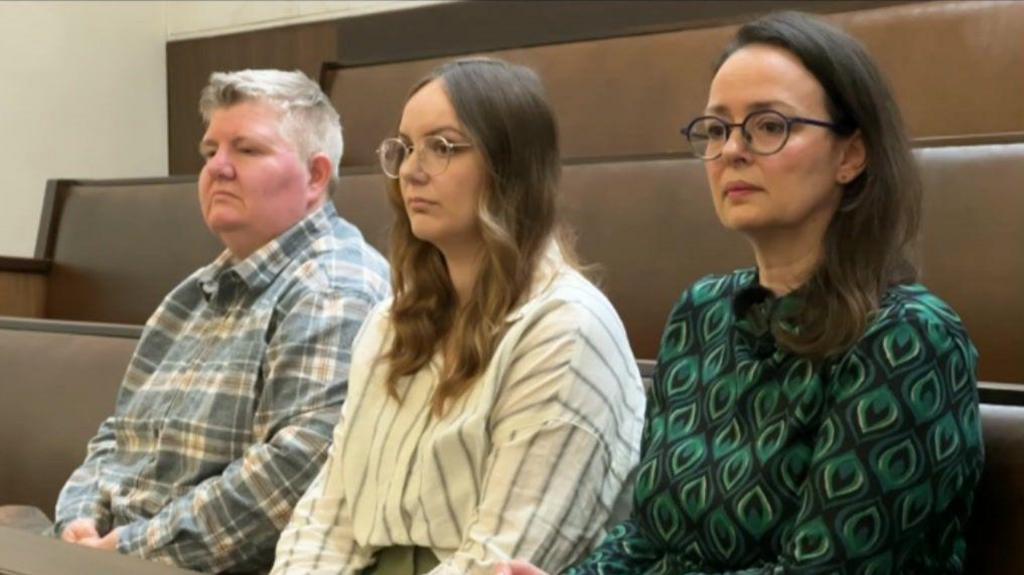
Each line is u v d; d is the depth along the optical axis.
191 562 2.12
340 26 5.02
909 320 1.41
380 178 3.25
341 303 2.22
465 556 1.64
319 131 2.42
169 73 5.62
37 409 2.93
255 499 2.10
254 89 2.37
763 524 1.48
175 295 2.48
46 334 3.03
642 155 2.84
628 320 2.73
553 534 1.65
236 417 2.23
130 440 2.40
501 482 1.67
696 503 1.54
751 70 1.51
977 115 3.01
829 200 1.52
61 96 5.23
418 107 1.82
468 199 1.79
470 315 1.77
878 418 1.37
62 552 1.42
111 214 3.98
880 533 1.35
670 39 3.53
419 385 1.83
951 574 1.47
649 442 1.67
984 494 1.52
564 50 3.75
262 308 2.28
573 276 1.81
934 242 2.38
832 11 3.35
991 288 2.30
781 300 1.54
